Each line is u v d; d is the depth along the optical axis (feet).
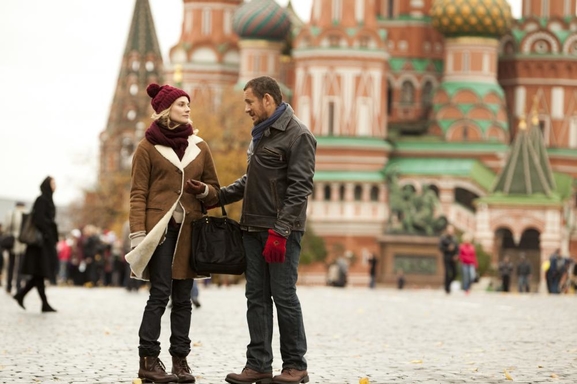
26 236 134.62
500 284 402.93
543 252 500.33
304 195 72.49
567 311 158.61
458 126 529.45
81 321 124.77
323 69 510.58
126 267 203.41
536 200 499.10
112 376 78.64
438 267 496.23
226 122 468.34
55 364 85.15
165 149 75.82
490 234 501.56
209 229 74.69
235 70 563.48
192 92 561.43
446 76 540.93
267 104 73.20
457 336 113.50
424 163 524.11
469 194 527.81
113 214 496.23
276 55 544.21
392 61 560.20
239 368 84.33
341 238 503.61
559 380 78.95
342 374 81.35
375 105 512.63
